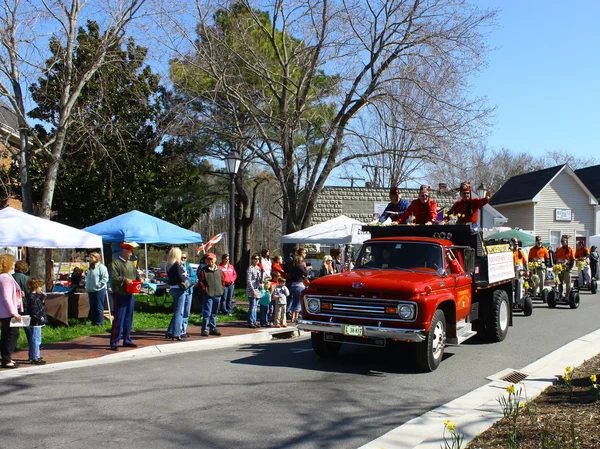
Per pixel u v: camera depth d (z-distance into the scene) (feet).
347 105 64.49
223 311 51.70
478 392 24.16
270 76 69.10
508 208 135.33
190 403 22.35
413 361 31.37
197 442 17.87
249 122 66.59
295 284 48.06
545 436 17.31
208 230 206.39
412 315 27.12
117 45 62.18
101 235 56.03
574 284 61.67
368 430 19.21
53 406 21.85
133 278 34.86
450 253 32.60
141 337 39.01
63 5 54.13
